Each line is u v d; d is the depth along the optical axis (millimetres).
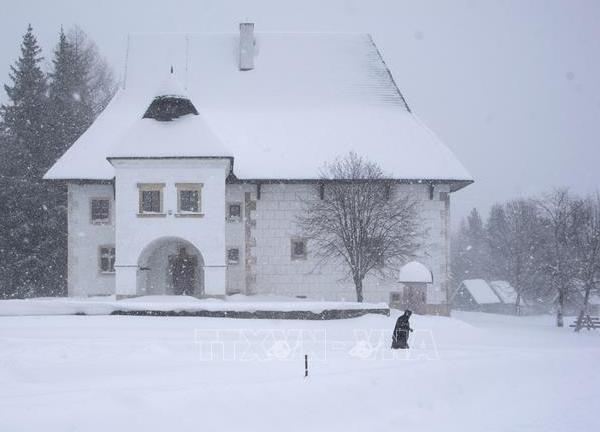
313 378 14820
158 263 39500
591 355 21828
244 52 47438
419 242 41531
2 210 48094
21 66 54531
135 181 36531
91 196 40719
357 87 47125
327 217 38438
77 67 61500
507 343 27047
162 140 36719
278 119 44688
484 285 87562
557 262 49406
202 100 45750
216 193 36625
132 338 22062
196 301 33812
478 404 13898
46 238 48500
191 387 13328
